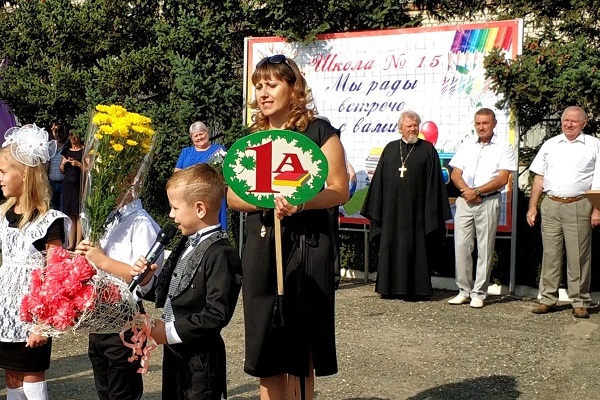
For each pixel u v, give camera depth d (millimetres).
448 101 9102
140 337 3254
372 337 6934
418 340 6809
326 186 3863
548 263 7793
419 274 8562
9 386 4168
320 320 3826
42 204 4156
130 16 11469
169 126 10609
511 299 8648
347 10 9906
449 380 5680
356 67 9602
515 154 8750
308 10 9961
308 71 9867
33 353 4051
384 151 8805
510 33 8766
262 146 3645
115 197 3750
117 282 3273
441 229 8602
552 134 9172
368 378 5742
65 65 11422
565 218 7629
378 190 8758
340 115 9703
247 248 3920
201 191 3502
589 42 9203
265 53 10086
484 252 8188
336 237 4797
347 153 9680
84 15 11344
